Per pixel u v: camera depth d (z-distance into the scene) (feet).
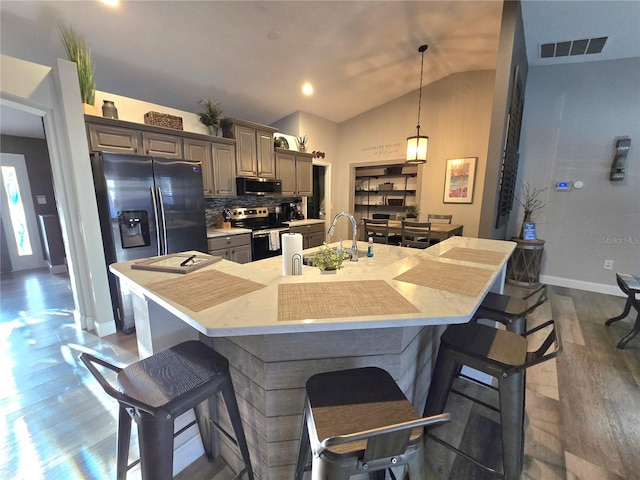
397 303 3.39
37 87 7.36
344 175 19.93
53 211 16.70
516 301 5.60
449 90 15.26
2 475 4.40
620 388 6.32
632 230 11.76
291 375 3.67
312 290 3.83
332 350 3.67
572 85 12.18
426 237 13.47
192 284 4.07
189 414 4.46
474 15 9.88
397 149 17.40
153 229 9.07
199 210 10.50
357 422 2.78
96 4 7.78
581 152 12.34
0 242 15.16
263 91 13.92
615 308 10.66
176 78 11.76
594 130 12.01
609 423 5.35
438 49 12.28
